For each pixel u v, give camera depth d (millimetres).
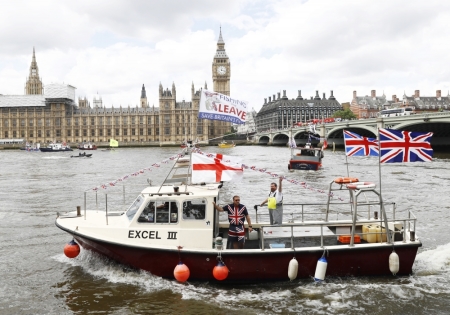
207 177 13836
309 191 32156
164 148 173875
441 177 40906
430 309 11000
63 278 13133
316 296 11766
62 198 30219
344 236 13641
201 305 11258
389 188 33375
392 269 12633
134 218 13023
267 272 12508
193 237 12750
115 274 13227
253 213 23672
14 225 20859
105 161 81500
